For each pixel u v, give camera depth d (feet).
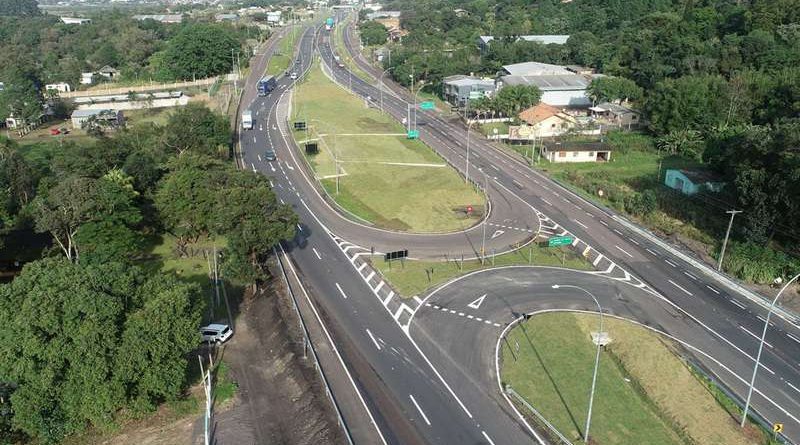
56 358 171.32
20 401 169.07
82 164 334.65
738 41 590.55
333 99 647.56
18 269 287.07
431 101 651.66
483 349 224.12
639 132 515.91
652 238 326.03
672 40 629.10
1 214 288.51
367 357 217.97
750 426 186.70
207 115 426.51
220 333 228.22
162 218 314.55
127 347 177.27
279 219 261.03
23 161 336.70
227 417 189.67
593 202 376.68
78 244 268.00
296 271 286.25
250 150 477.77
